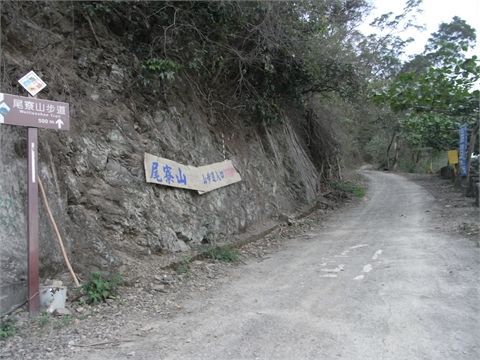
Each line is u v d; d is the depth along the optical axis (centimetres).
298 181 1736
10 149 588
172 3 959
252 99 1411
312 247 1023
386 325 491
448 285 631
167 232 857
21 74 673
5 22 678
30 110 541
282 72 1471
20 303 547
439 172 3559
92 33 862
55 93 729
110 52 888
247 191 1259
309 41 1428
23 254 568
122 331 501
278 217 1384
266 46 1237
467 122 2059
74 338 477
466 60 1207
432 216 1378
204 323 526
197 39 1082
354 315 529
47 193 634
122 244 758
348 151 3266
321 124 2384
